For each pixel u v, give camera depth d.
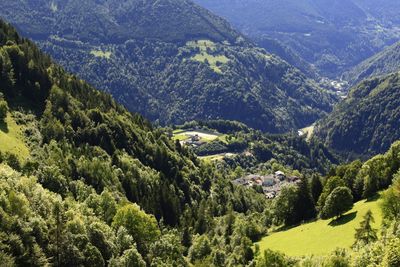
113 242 114.75
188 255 151.25
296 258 110.62
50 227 97.94
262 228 170.38
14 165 141.12
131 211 130.25
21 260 86.12
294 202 173.75
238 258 132.88
